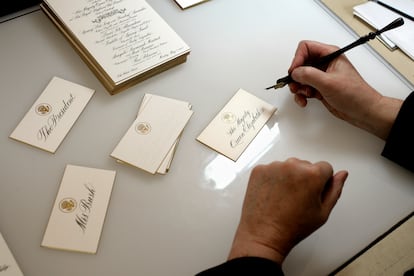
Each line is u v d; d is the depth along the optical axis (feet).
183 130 2.31
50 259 1.90
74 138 2.21
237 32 2.73
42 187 2.07
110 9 2.54
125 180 2.13
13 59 2.41
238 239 1.91
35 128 2.21
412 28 2.86
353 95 2.33
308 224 1.89
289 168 1.92
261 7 2.88
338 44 2.79
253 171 2.03
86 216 2.00
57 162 2.14
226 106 2.42
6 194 2.03
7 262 1.85
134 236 2.00
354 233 2.16
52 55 2.46
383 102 2.39
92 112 2.30
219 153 2.27
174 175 2.17
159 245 2.00
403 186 2.32
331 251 2.10
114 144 2.22
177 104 2.35
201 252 2.01
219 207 2.12
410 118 2.27
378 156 2.39
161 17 2.64
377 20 2.87
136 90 2.41
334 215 2.19
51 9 2.48
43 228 1.97
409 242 2.78
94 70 2.41
